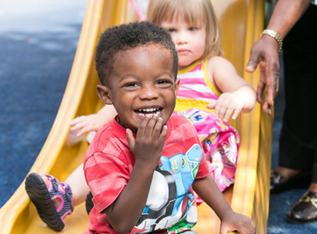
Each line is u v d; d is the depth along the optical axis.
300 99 2.38
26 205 1.55
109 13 2.41
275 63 1.76
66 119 1.95
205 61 2.07
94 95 2.23
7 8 9.27
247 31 2.23
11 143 3.33
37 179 1.47
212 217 1.68
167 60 1.25
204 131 1.85
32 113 3.92
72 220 1.69
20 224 1.55
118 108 1.27
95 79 2.24
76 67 2.15
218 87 2.03
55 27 7.48
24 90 4.51
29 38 6.73
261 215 1.76
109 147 1.31
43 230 1.61
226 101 1.78
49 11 8.91
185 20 1.98
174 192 1.36
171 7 1.97
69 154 1.94
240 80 1.95
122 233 1.34
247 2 2.35
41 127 3.62
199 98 2.03
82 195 1.73
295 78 2.38
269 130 2.09
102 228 1.36
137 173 1.20
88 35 2.24
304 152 2.54
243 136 1.89
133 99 1.24
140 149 1.19
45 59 5.61
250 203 1.56
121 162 1.29
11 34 7.02
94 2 2.32
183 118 1.47
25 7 9.38
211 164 1.87
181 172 1.38
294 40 2.32
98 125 1.97
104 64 1.29
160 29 1.32
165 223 1.37
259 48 1.77
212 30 2.07
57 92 4.43
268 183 1.97
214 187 1.51
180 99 2.04
